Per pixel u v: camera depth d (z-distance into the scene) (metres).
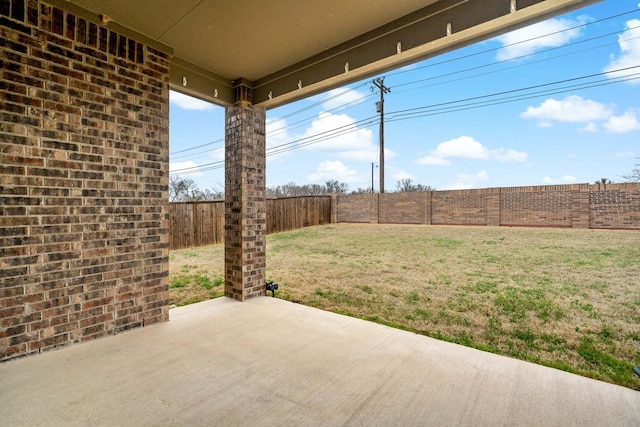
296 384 2.08
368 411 1.79
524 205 8.08
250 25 2.92
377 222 11.45
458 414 1.77
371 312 3.96
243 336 2.90
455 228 9.08
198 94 3.86
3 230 2.28
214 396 1.93
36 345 2.44
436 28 2.62
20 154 2.35
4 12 2.27
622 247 5.49
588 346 2.90
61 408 1.79
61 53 2.55
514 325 3.41
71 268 2.62
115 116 2.90
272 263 6.76
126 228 2.98
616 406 1.85
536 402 1.89
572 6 2.20
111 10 2.69
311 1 2.56
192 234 8.20
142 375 2.18
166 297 3.29
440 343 2.78
